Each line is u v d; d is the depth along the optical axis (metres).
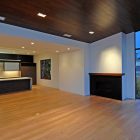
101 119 3.91
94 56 7.24
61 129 3.29
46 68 10.77
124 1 3.63
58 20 4.52
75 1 3.54
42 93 7.84
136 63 6.40
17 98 6.57
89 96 7.05
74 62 7.82
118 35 6.22
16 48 7.51
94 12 4.15
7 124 3.59
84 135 3.01
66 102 5.83
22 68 11.40
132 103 5.68
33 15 4.09
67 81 8.38
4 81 7.80
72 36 6.14
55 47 6.88
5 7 3.59
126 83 6.52
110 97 6.61
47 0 3.42
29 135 3.01
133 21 4.98
